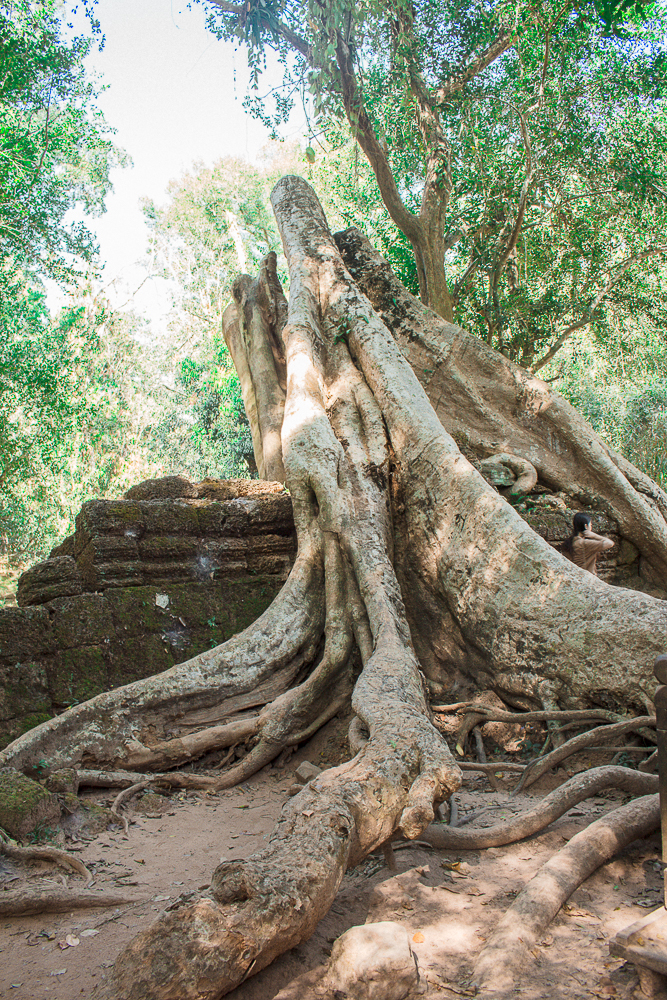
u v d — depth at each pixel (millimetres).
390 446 7426
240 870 2908
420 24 12320
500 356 9711
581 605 5355
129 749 5621
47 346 19859
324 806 3500
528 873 3676
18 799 4406
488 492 6434
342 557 6559
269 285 11133
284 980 2881
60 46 14523
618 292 15289
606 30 11938
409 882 3602
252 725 5836
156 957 2574
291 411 7332
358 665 6316
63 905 3605
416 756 4051
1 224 15453
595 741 4652
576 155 13258
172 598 6895
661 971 2512
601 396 22547
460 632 6340
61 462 19000
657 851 3713
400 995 2725
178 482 8195
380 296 10148
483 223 14133
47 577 6816
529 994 2672
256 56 10305
